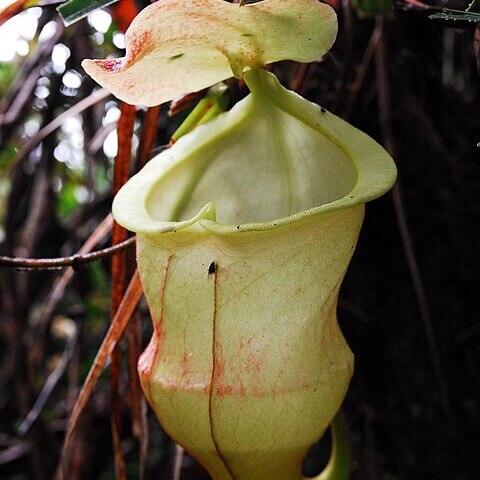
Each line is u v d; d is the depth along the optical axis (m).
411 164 0.31
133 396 0.25
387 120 0.27
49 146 0.40
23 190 0.41
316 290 0.17
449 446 0.30
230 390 0.17
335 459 0.23
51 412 0.45
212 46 0.18
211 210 0.16
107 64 0.17
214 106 0.21
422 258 0.31
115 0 0.18
